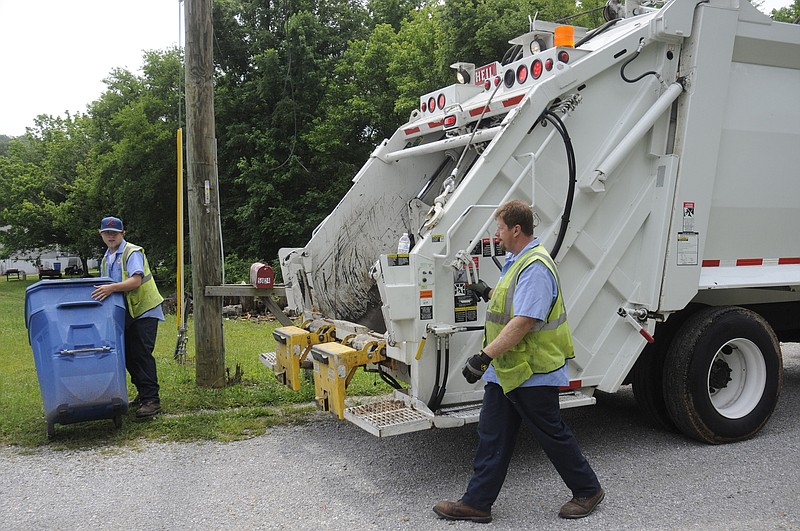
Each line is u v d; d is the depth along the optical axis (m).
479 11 15.38
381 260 3.91
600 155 4.46
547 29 5.36
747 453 4.65
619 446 4.83
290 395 6.11
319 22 23.73
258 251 21.94
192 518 3.62
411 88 18.92
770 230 5.20
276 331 5.21
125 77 28.44
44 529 3.50
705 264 4.97
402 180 6.07
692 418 4.73
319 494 3.95
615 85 4.52
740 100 4.88
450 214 4.02
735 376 5.11
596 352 4.61
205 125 6.30
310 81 22.33
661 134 4.64
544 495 3.90
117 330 5.04
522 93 4.55
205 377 6.39
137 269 5.29
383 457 4.59
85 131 34.03
